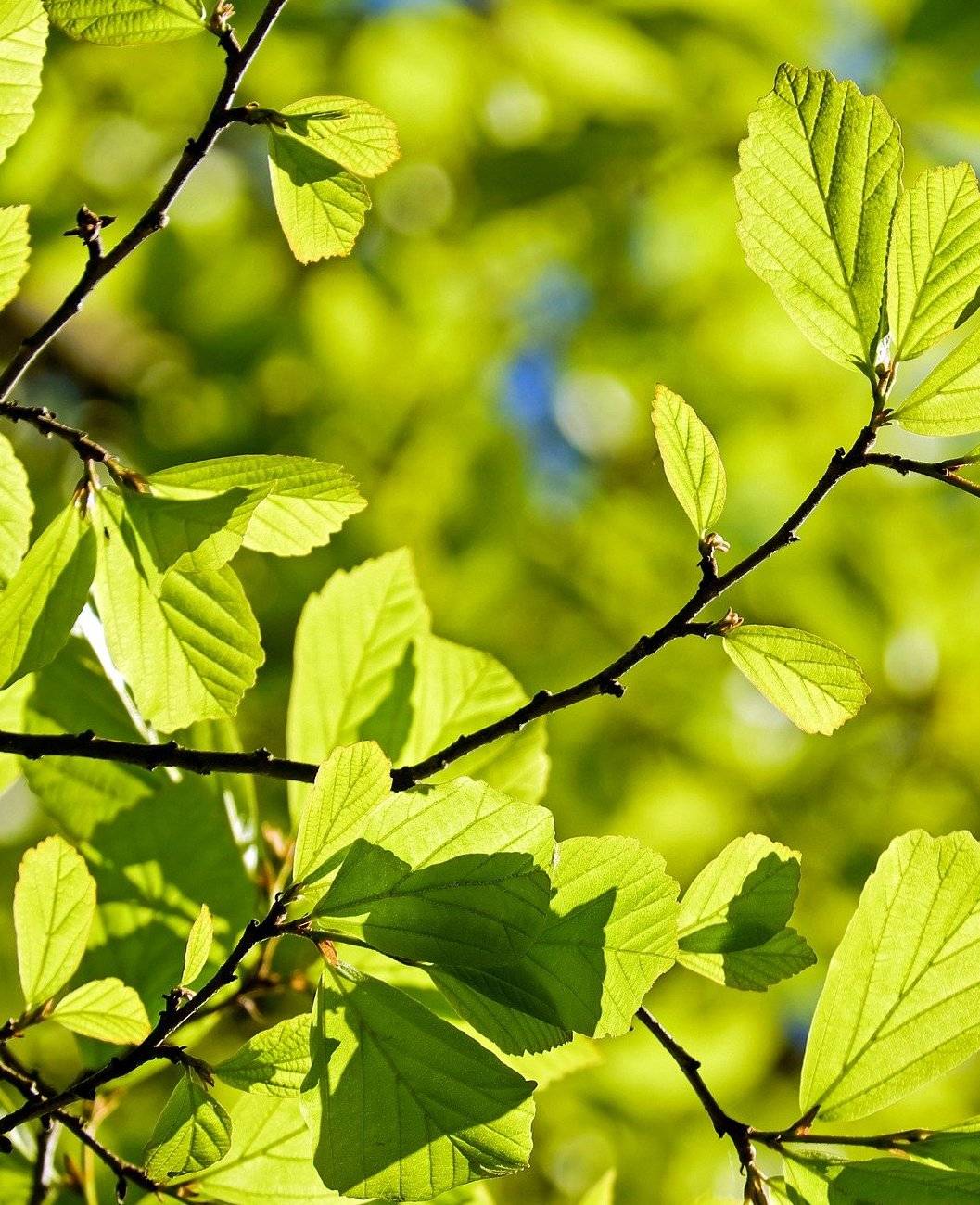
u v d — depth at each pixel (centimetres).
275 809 225
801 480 349
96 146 301
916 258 163
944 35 272
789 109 163
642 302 347
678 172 316
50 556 164
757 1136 165
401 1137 159
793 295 164
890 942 166
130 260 306
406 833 160
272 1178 167
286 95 305
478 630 318
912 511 348
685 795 326
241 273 316
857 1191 164
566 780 315
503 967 161
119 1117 223
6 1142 161
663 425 163
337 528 166
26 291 301
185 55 294
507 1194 260
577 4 287
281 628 299
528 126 313
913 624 338
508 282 339
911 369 332
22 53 164
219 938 176
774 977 166
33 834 281
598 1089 261
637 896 162
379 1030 160
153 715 165
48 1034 231
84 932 167
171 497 165
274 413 327
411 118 309
